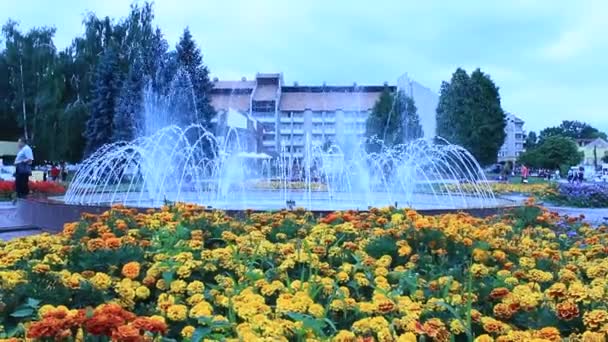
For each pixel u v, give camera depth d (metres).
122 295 2.76
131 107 28.52
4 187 12.69
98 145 29.33
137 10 32.25
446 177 14.50
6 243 3.92
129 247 3.46
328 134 51.91
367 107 51.34
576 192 14.21
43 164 31.52
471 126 37.78
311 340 2.17
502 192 16.05
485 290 2.88
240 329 2.22
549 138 57.16
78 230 4.30
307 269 3.27
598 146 79.19
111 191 11.88
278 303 2.48
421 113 42.88
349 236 4.13
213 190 13.66
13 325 2.39
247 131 33.22
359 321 2.36
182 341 2.31
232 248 3.47
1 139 34.62
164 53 30.45
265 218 4.96
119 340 1.80
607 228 5.46
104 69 29.77
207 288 2.96
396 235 3.86
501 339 2.28
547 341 2.16
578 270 3.45
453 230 3.91
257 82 54.09
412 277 3.06
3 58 31.75
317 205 9.36
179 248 3.60
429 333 2.26
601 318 2.40
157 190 12.59
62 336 1.90
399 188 13.98
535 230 5.02
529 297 2.71
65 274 2.85
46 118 29.61
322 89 53.88
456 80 38.38
